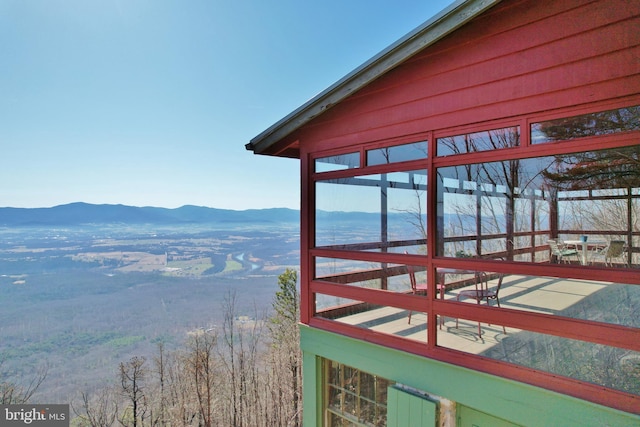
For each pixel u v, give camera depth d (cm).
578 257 291
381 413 357
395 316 363
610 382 234
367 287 374
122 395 1325
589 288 264
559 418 244
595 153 245
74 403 1277
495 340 296
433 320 316
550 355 262
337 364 405
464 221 321
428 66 325
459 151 305
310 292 427
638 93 226
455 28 281
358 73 339
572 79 250
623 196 271
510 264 277
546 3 262
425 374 315
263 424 1491
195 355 1490
